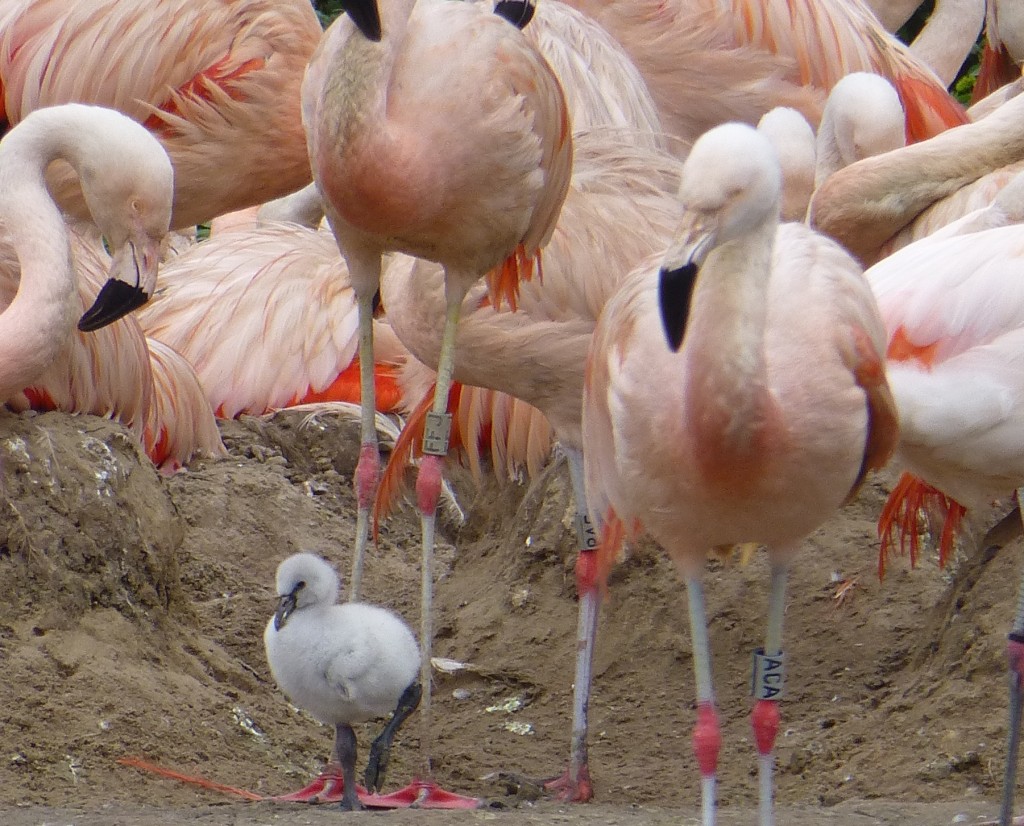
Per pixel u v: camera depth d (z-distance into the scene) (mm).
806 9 14836
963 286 8414
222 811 8008
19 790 8273
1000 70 17094
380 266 9586
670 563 11750
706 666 7277
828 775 9398
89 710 9039
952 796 8766
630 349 7094
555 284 10023
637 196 10500
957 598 10141
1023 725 8898
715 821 7676
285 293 15148
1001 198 10062
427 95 8766
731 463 6777
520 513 12875
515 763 10188
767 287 6633
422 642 9109
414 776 9711
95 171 10477
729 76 14742
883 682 10375
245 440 14469
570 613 11953
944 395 8320
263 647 11633
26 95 12523
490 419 12891
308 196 18531
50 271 10148
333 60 8758
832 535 11594
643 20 14516
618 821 7855
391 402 15156
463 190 8930
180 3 12398
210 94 12352
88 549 9906
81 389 10992
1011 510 10414
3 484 9836
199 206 12812
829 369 6910
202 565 12688
